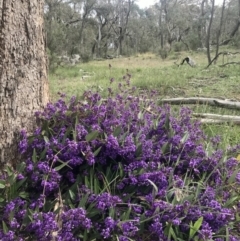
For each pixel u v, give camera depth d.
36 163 2.67
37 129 2.88
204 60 24.38
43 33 3.15
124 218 2.39
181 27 56.97
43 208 2.49
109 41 67.50
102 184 2.81
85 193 2.58
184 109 4.21
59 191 2.59
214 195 2.64
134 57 40.19
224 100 6.70
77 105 3.09
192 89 9.17
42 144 2.85
